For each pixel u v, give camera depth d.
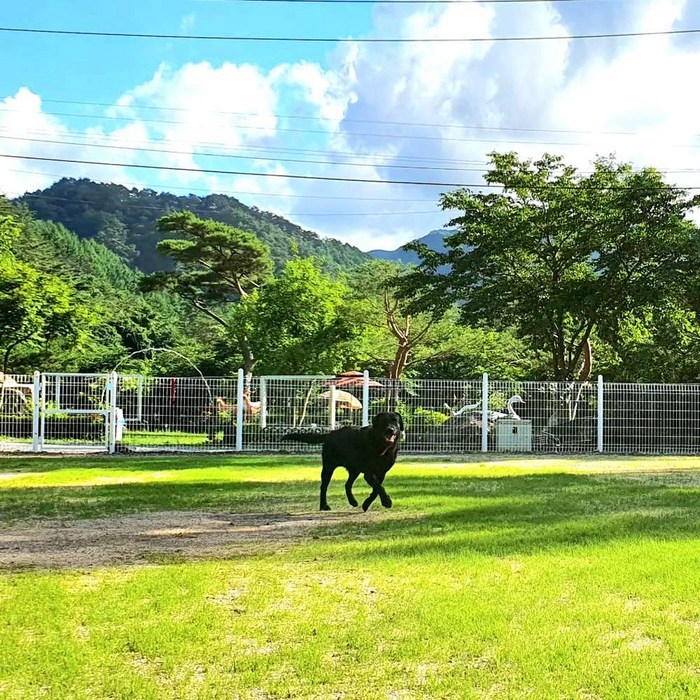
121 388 19.19
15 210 60.78
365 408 18.88
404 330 34.91
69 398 19.06
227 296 43.06
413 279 25.38
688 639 4.30
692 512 8.85
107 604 5.06
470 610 4.84
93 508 9.46
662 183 21.75
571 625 4.57
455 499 10.08
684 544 6.82
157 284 41.12
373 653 4.15
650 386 19.53
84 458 17.14
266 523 8.40
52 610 4.93
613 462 16.95
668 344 23.08
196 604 5.08
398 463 16.33
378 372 35.47
